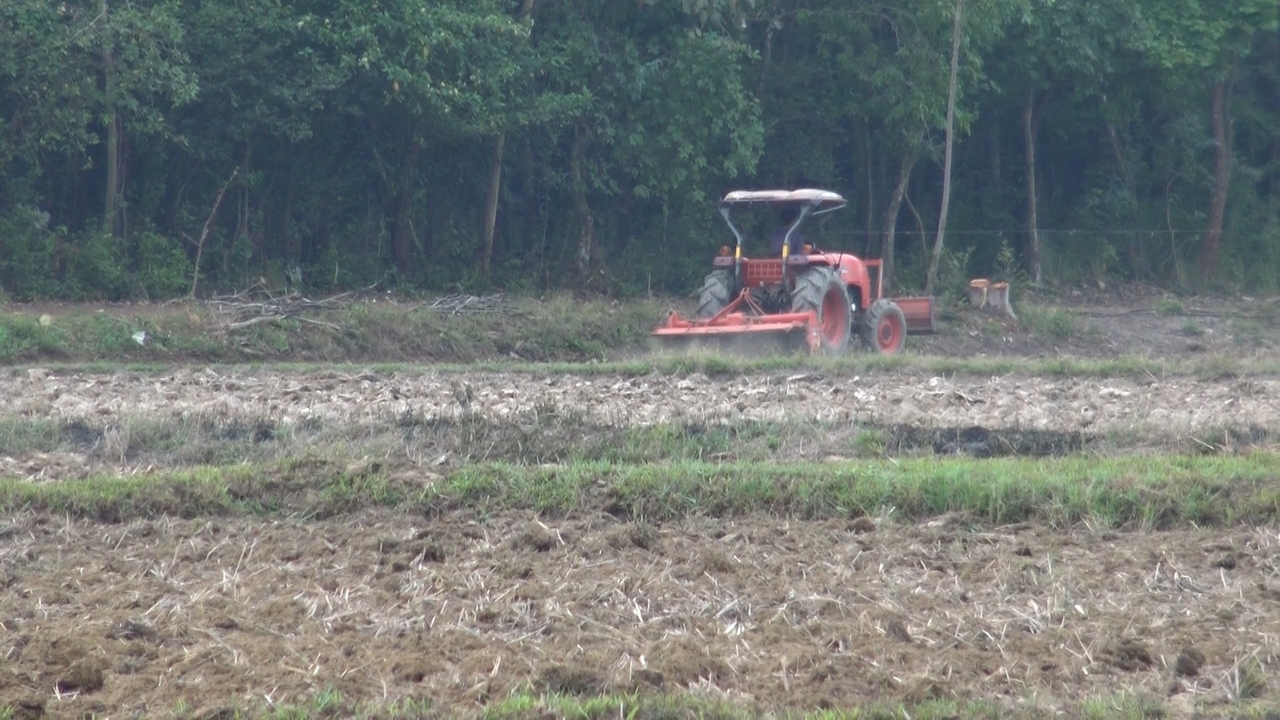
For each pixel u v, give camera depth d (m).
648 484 34.28
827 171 112.56
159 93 82.94
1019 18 106.50
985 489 34.12
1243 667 23.53
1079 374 59.84
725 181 106.50
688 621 25.84
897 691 22.55
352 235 99.12
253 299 82.81
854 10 101.44
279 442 40.44
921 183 121.31
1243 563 30.16
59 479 36.56
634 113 95.12
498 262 101.00
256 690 22.33
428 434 41.03
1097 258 118.75
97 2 79.62
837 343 70.44
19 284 80.25
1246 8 60.34
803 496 34.03
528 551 30.61
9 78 79.06
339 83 83.44
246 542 30.98
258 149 92.00
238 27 84.12
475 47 87.19
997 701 22.23
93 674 22.77
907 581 28.83
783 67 108.50
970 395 52.94
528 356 79.06
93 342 67.75
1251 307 106.56
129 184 89.69
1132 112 115.44
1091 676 23.56
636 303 93.06
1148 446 42.22
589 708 21.08
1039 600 27.47
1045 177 126.56
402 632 25.22
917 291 107.00
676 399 50.31
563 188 102.06
